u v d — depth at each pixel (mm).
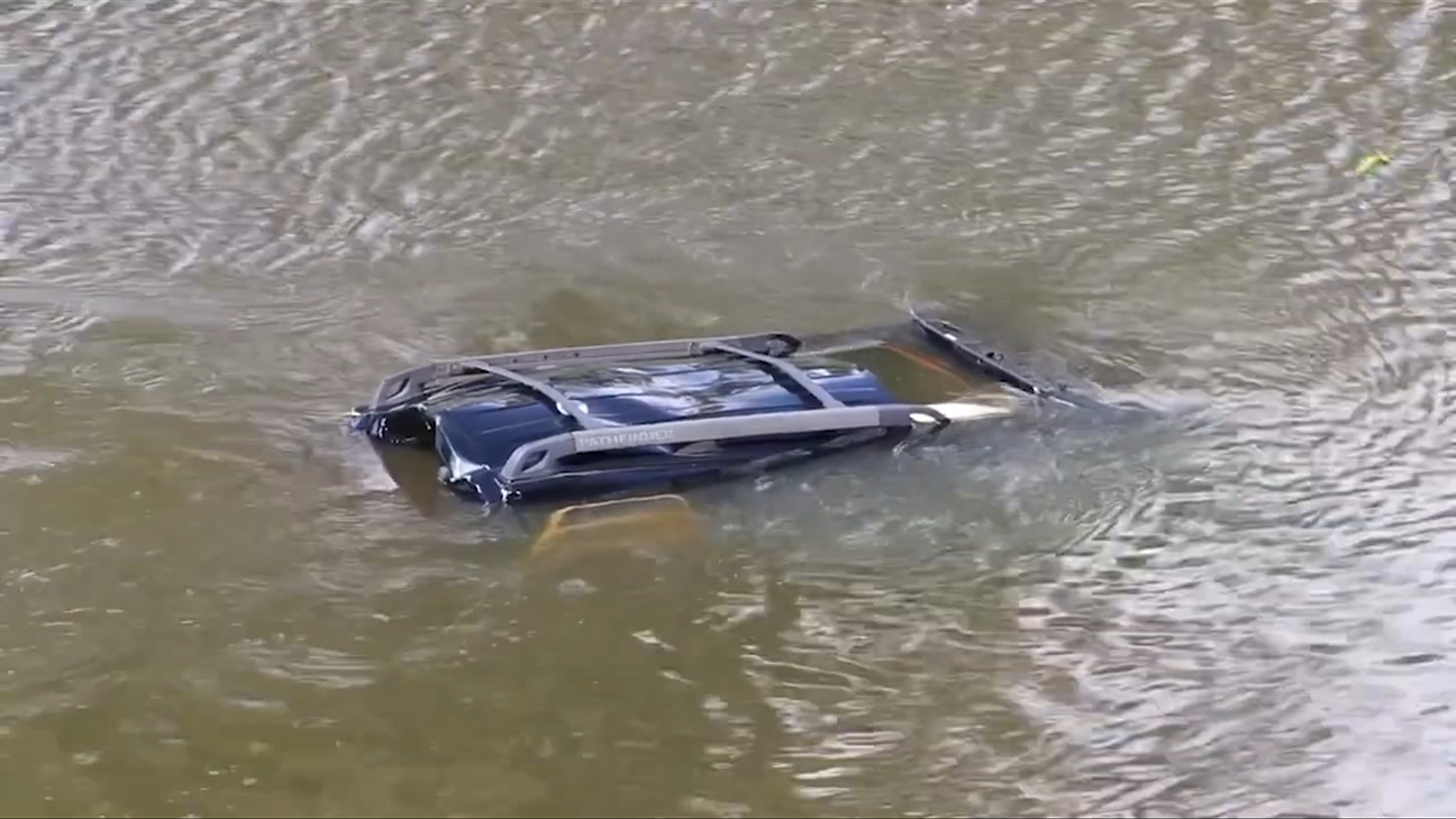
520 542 12562
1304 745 10789
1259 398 15164
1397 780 10477
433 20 22359
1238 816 10195
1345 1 22219
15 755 10633
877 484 13391
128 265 17453
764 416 13172
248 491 13391
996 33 22000
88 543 12711
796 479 13352
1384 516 13266
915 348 15250
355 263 17656
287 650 11594
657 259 17750
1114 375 15500
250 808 10180
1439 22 21641
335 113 20578
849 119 20453
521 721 10953
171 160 19594
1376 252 17734
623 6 22484
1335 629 11898
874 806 10258
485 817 10125
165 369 15391
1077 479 13633
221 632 11773
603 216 18641
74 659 11484
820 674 11430
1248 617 12023
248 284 17172
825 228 18422
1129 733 10898
